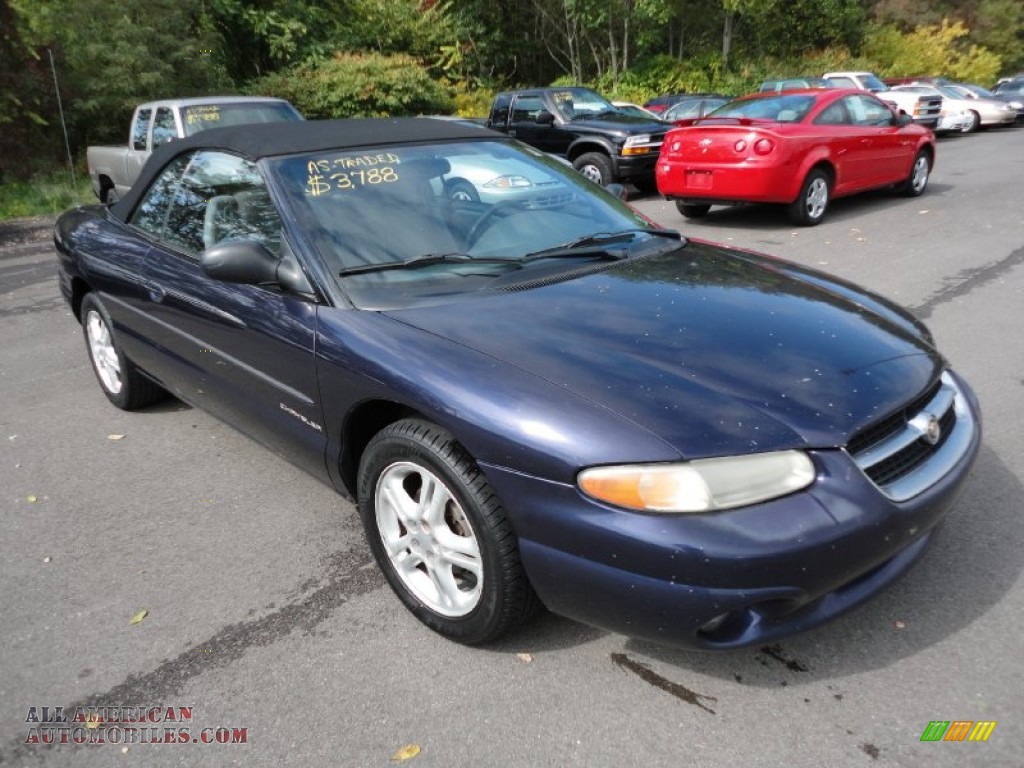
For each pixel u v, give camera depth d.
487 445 2.23
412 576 2.66
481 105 23.06
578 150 12.06
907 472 2.30
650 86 27.19
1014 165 13.92
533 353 2.38
